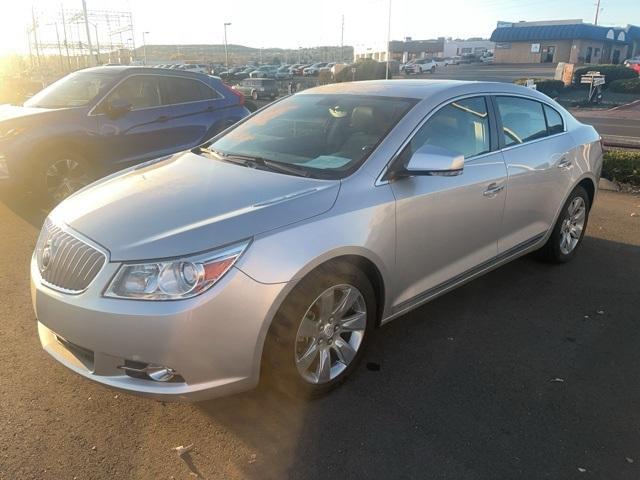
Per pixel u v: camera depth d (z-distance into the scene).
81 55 43.56
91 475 2.54
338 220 2.94
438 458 2.67
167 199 3.02
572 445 2.77
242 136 4.10
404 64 61.81
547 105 4.76
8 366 3.37
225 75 57.38
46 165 6.41
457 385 3.25
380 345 3.68
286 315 2.76
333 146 3.53
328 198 2.99
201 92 7.78
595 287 4.67
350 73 41.50
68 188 6.65
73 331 2.65
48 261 2.88
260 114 4.41
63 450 2.68
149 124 7.14
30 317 3.99
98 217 2.90
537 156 4.38
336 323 3.09
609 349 3.69
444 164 3.14
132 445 2.73
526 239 4.49
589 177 5.06
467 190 3.69
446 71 60.16
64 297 2.69
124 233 2.71
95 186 3.49
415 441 2.78
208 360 2.57
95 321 2.56
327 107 3.99
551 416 2.99
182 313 2.48
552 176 4.54
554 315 4.15
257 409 3.01
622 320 4.09
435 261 3.61
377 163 3.26
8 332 3.77
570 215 5.05
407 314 4.12
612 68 39.88
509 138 4.21
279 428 2.87
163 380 2.61
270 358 2.79
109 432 2.82
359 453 2.70
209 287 2.53
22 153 6.27
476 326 3.96
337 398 3.11
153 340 2.50
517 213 4.26
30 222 6.18
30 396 3.09
